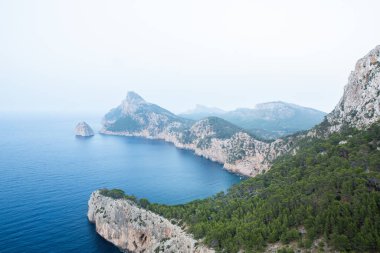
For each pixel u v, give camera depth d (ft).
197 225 367.86
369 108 519.19
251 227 314.76
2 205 572.10
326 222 264.31
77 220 515.09
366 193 275.59
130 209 455.63
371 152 379.96
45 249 414.00
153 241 411.95
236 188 509.35
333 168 380.37
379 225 239.09
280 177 451.53
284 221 298.56
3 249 407.03
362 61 592.60
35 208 562.66
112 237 450.71
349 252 231.71
